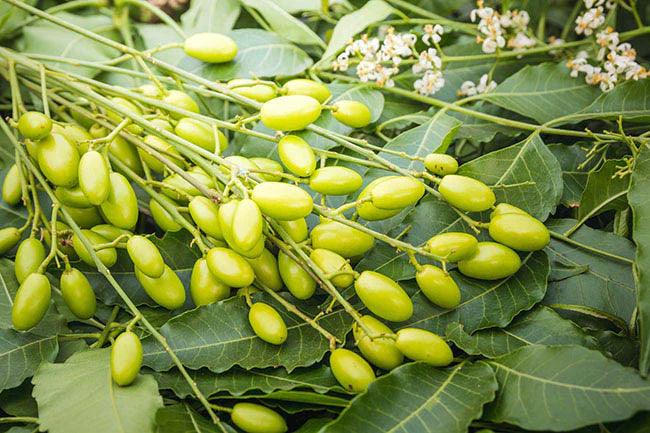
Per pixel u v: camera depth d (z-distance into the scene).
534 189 0.32
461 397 0.27
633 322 0.30
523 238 0.29
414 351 0.27
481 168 0.33
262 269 0.30
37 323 0.29
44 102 0.31
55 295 0.32
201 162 0.30
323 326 0.30
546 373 0.27
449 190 0.30
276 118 0.30
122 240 0.30
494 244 0.30
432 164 0.31
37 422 0.27
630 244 0.31
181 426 0.27
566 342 0.28
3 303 0.31
